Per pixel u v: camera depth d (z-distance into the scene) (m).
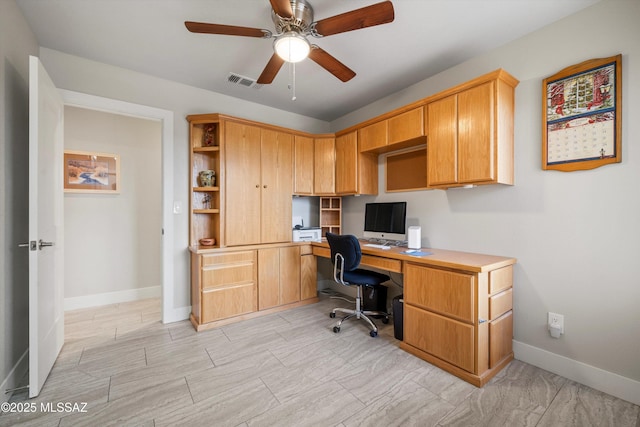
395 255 2.30
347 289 3.74
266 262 3.02
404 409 1.56
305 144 3.47
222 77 2.76
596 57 1.77
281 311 3.11
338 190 3.42
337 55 2.36
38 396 1.66
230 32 1.68
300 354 2.16
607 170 1.73
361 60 2.44
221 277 2.72
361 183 3.18
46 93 1.82
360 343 2.35
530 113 2.05
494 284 1.91
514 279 2.13
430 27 2.00
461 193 2.49
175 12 1.86
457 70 2.51
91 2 1.77
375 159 3.30
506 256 2.17
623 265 1.67
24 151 1.92
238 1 1.76
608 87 1.71
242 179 2.97
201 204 3.03
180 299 2.88
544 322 1.98
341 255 2.63
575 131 1.84
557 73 1.91
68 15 1.89
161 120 2.80
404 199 2.99
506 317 2.04
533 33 2.04
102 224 3.34
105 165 3.35
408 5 1.78
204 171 2.92
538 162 2.01
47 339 1.84
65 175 3.13
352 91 3.07
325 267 4.02
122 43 2.21
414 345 2.16
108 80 2.51
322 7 1.80
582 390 1.74
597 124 1.75
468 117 2.11
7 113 1.67
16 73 1.79
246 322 2.79
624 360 1.66
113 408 1.56
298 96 3.20
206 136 3.01
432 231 2.72
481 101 2.04
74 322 2.78
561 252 1.91
